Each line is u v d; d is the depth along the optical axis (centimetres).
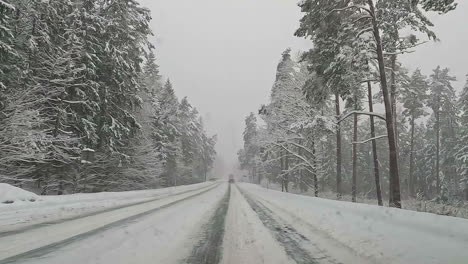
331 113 2297
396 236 484
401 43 1264
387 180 4300
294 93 2316
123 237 562
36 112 1450
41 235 568
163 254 458
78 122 1727
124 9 1919
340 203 864
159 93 3725
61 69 1619
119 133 1881
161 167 3048
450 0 973
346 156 4297
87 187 2080
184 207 1169
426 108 3375
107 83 1914
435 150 4088
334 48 1359
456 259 349
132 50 2041
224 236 604
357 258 438
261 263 421
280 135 2470
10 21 1459
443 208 1253
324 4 1307
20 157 1438
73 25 1645
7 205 870
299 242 550
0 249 458
